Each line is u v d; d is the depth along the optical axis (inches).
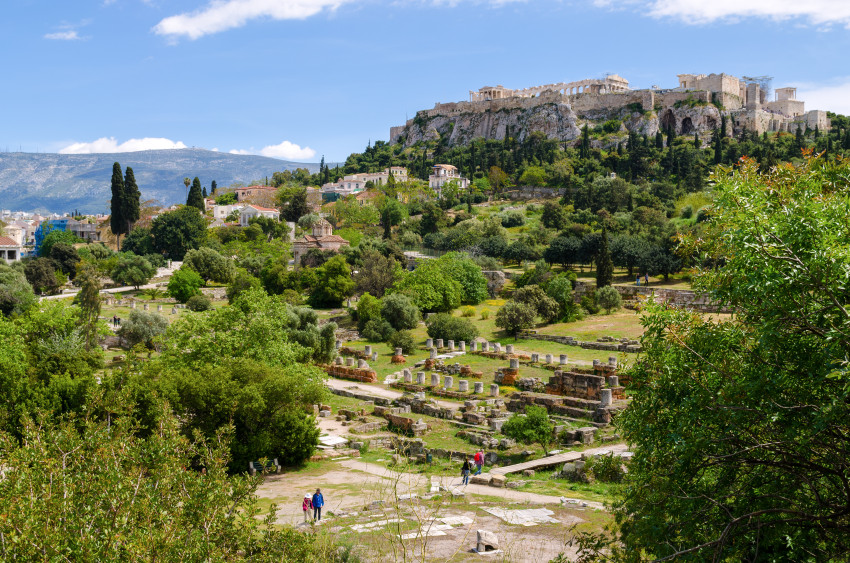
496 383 2182.6
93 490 447.8
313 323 2847.0
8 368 1470.2
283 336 1883.6
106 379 1341.0
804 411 439.8
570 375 1926.7
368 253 4714.6
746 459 480.1
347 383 2417.6
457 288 3914.9
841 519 463.2
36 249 7406.5
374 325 3292.3
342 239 5728.3
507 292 4261.8
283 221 7027.6
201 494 488.4
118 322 3545.8
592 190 6432.1
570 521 928.3
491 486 1207.6
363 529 886.4
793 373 443.2
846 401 418.6
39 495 437.4
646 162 7440.9
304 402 1496.1
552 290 3390.7
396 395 2170.3
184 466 527.5
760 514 467.2
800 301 439.2
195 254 5137.8
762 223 454.3
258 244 5949.8
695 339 511.8
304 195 7450.8
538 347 2797.7
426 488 1176.8
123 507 431.8
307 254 5295.3
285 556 514.0
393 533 845.2
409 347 2935.5
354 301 4333.2
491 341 3043.8
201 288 4975.4
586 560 569.9
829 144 6796.3
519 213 6825.8
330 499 1125.7
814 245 434.6
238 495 522.9
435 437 1675.7
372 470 1389.0
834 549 469.1
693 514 477.7
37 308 2549.2
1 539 382.6
